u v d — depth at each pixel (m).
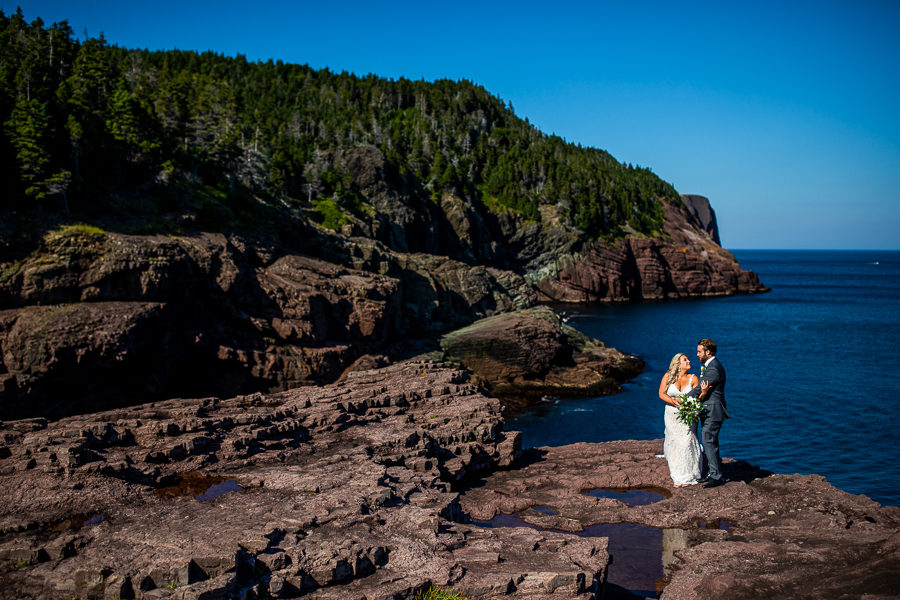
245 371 46.12
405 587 7.10
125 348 38.56
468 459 13.93
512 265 141.50
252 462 11.54
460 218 126.50
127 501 9.42
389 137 144.62
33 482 9.52
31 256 39.25
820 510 10.74
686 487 12.30
